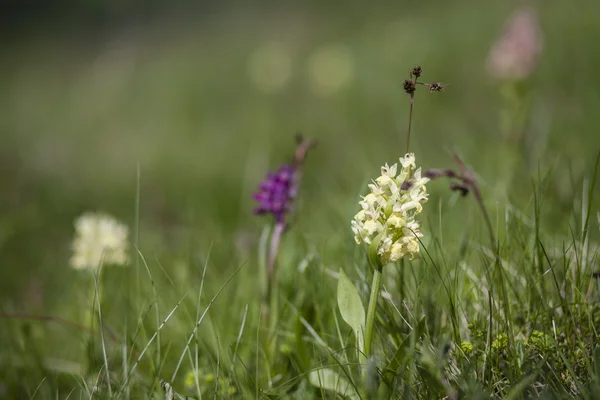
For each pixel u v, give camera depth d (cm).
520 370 311
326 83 1616
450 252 455
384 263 303
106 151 1684
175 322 480
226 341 420
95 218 520
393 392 305
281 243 460
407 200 300
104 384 373
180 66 2572
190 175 1274
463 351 318
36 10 4306
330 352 346
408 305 366
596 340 321
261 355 407
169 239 806
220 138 1523
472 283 388
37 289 670
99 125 2011
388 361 333
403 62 1599
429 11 2258
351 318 317
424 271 381
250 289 520
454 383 310
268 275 417
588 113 863
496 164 724
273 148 1304
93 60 3288
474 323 344
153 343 434
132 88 2414
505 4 1889
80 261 504
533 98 920
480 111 1154
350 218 490
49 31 3969
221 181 1175
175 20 3709
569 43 1313
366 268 400
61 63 3353
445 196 584
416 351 321
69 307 602
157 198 1183
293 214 477
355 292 317
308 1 3134
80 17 4103
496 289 374
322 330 380
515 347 324
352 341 358
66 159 1655
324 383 346
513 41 841
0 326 566
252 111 1706
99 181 1399
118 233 518
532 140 712
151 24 3738
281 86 1802
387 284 412
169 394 345
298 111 1580
